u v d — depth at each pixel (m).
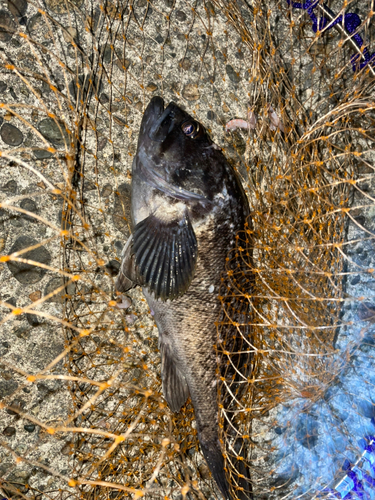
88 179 0.36
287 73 0.40
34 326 0.36
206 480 0.39
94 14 0.36
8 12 0.34
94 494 0.36
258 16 0.37
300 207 0.37
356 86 0.38
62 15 0.35
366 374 0.42
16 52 0.35
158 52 0.37
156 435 0.37
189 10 0.38
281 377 0.35
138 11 0.37
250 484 0.40
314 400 0.39
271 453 0.40
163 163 0.32
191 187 0.32
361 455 0.40
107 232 0.37
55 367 0.36
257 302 0.36
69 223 0.35
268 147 0.38
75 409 0.36
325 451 0.41
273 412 0.41
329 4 0.40
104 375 0.37
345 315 0.42
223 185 0.33
